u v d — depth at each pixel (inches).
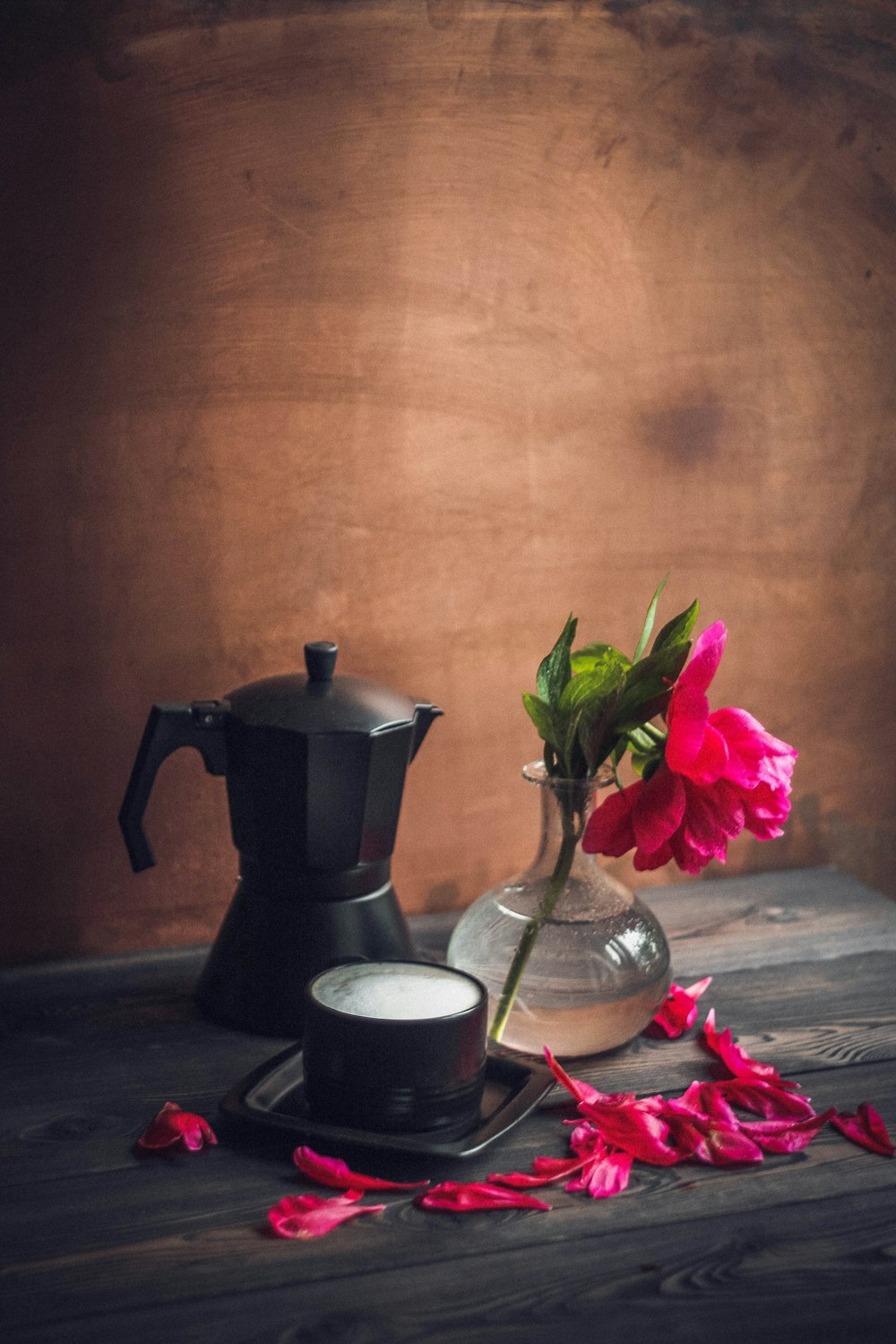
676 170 44.7
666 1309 25.3
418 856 46.2
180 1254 26.7
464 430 44.0
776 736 49.8
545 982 33.3
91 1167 29.8
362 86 40.9
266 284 41.2
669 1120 32.0
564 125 43.1
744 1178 29.8
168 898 43.8
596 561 46.3
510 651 45.9
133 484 41.1
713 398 46.6
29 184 38.5
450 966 34.8
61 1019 37.7
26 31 37.7
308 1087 31.0
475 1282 26.0
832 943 43.3
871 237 47.3
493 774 46.6
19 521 40.1
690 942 43.2
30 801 41.7
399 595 44.4
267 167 40.5
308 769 34.4
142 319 40.2
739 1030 36.9
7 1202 28.3
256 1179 29.5
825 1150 31.0
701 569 47.6
